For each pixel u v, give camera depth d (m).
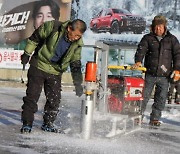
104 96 4.50
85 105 3.99
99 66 4.52
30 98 4.25
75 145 3.65
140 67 5.44
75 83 4.27
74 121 5.06
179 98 11.73
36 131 4.39
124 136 4.40
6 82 14.48
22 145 3.58
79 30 3.93
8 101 8.41
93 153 3.36
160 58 5.64
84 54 16.25
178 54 5.66
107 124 4.36
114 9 17.34
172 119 6.71
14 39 17.72
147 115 7.07
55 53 4.12
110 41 17.34
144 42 5.73
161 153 3.57
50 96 4.42
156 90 5.79
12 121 5.16
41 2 17.80
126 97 4.81
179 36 17.22
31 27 17.80
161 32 5.67
